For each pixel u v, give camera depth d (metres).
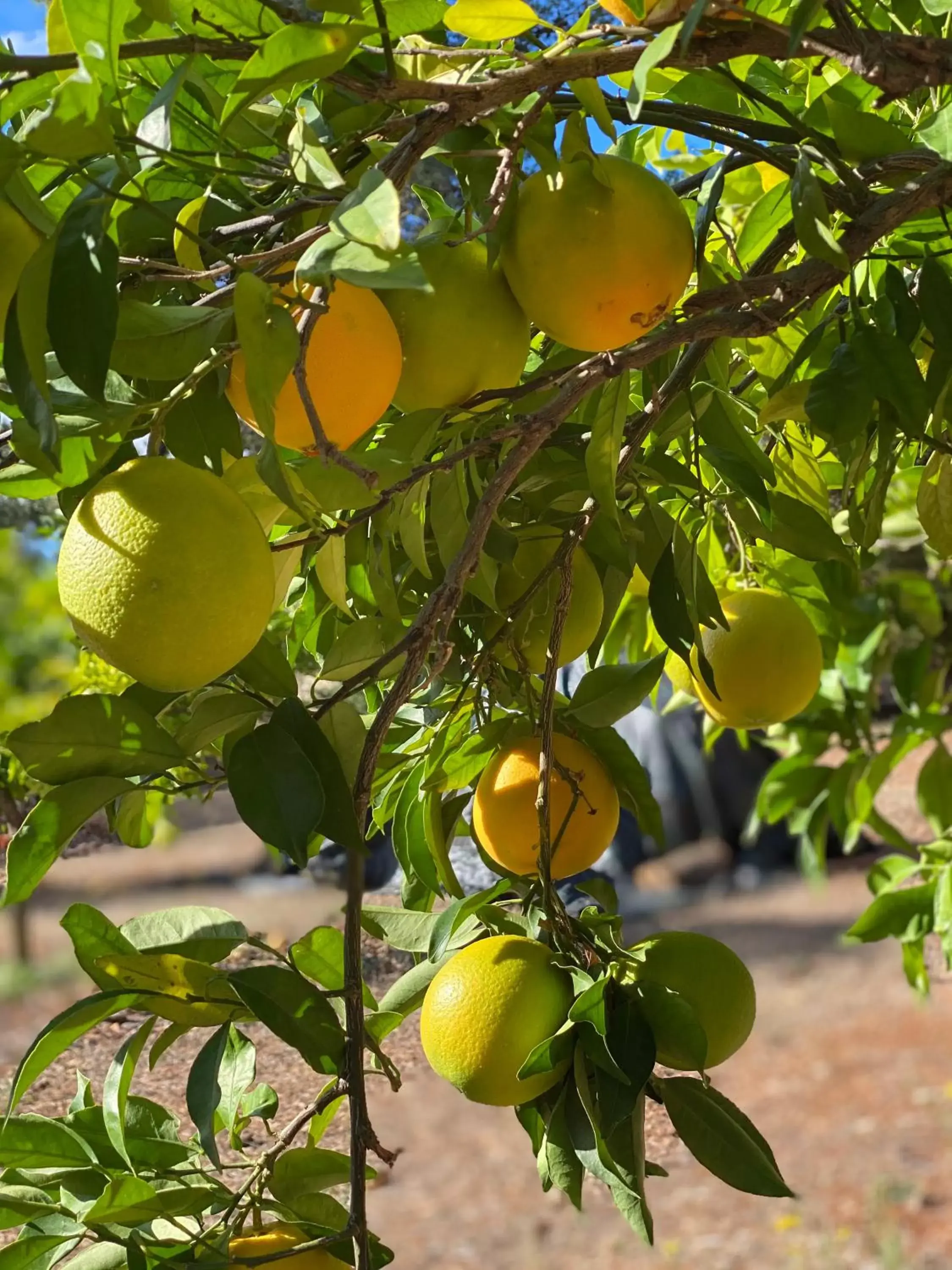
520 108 0.84
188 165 0.72
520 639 1.05
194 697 0.84
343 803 0.74
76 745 0.76
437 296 0.82
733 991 0.90
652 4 0.82
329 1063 0.78
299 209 0.76
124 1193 0.81
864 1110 3.53
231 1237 0.84
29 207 0.66
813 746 2.63
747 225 1.22
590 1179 2.12
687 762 4.48
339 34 0.65
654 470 1.06
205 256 0.80
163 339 0.69
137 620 0.62
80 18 0.62
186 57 0.69
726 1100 0.86
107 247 0.61
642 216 0.78
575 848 1.00
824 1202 3.19
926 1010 4.07
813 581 1.43
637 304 0.80
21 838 0.75
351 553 1.05
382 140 0.81
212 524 0.63
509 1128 2.98
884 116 1.18
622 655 1.83
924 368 1.17
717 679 1.16
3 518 1.51
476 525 0.81
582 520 0.98
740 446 1.06
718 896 4.22
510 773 1.00
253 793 0.73
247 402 0.76
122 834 0.91
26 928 1.69
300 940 0.98
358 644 0.94
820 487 1.33
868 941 2.12
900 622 2.48
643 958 0.90
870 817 2.60
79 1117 0.94
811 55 0.81
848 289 1.12
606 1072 0.82
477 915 0.98
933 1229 2.97
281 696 0.79
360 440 1.04
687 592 1.00
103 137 0.60
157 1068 1.33
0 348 0.68
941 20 1.06
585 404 1.12
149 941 0.89
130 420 0.70
